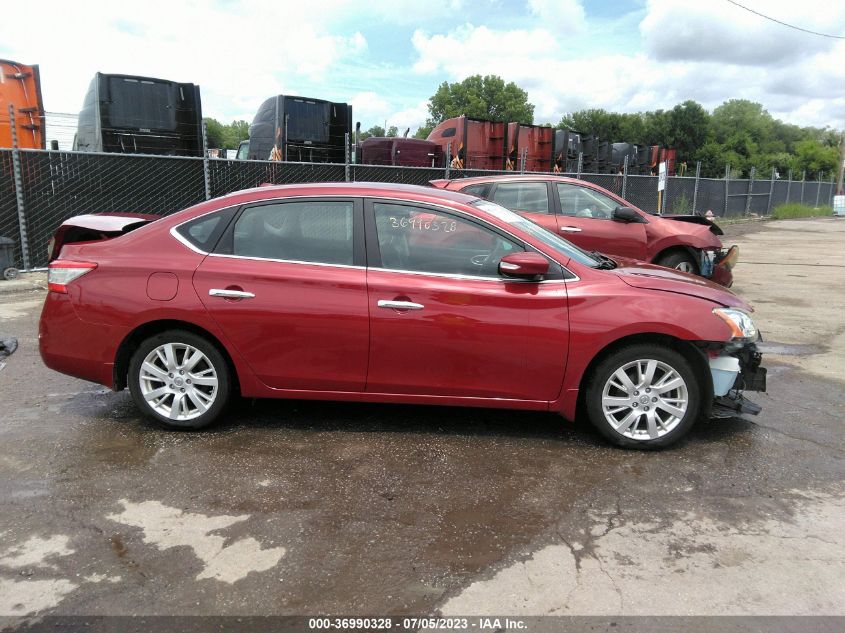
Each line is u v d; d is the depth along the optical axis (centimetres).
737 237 2094
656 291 396
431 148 1603
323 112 1293
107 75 1052
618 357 394
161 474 364
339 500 338
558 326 388
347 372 403
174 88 1116
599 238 815
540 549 295
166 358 415
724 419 461
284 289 397
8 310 772
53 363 422
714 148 5966
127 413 456
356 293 394
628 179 1984
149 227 422
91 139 1105
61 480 355
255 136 1366
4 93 1127
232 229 412
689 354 398
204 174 1055
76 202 963
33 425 433
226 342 403
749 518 324
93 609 251
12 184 932
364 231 405
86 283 411
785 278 1155
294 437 418
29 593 260
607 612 252
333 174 1232
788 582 272
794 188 3506
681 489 354
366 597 260
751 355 414
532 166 1814
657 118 6322
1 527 308
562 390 397
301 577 272
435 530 310
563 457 394
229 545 295
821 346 675
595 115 6581
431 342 393
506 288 393
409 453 396
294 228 410
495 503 337
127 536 302
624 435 401
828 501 342
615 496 345
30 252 945
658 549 296
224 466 375
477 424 445
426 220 405
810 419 462
